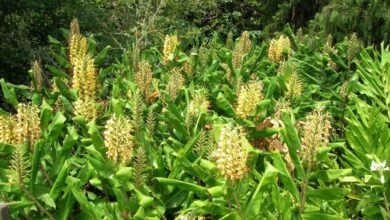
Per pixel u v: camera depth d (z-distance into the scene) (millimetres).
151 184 1725
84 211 1595
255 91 2008
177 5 5723
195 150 1897
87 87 2234
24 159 1618
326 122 1650
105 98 2727
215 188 1481
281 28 6570
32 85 2666
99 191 1948
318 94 3002
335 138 2555
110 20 5004
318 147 1549
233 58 2959
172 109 2086
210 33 6715
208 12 7160
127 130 1549
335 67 3566
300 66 3273
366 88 2799
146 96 2355
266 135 1939
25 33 4266
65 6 4473
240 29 7621
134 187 1521
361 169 1948
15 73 4242
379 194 1868
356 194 1998
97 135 1583
